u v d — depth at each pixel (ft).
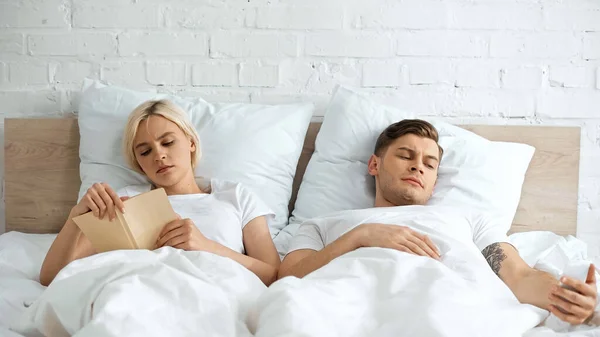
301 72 7.02
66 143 6.70
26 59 6.97
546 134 6.75
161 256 4.21
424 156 5.60
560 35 7.00
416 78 7.03
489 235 5.20
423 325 3.38
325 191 6.23
